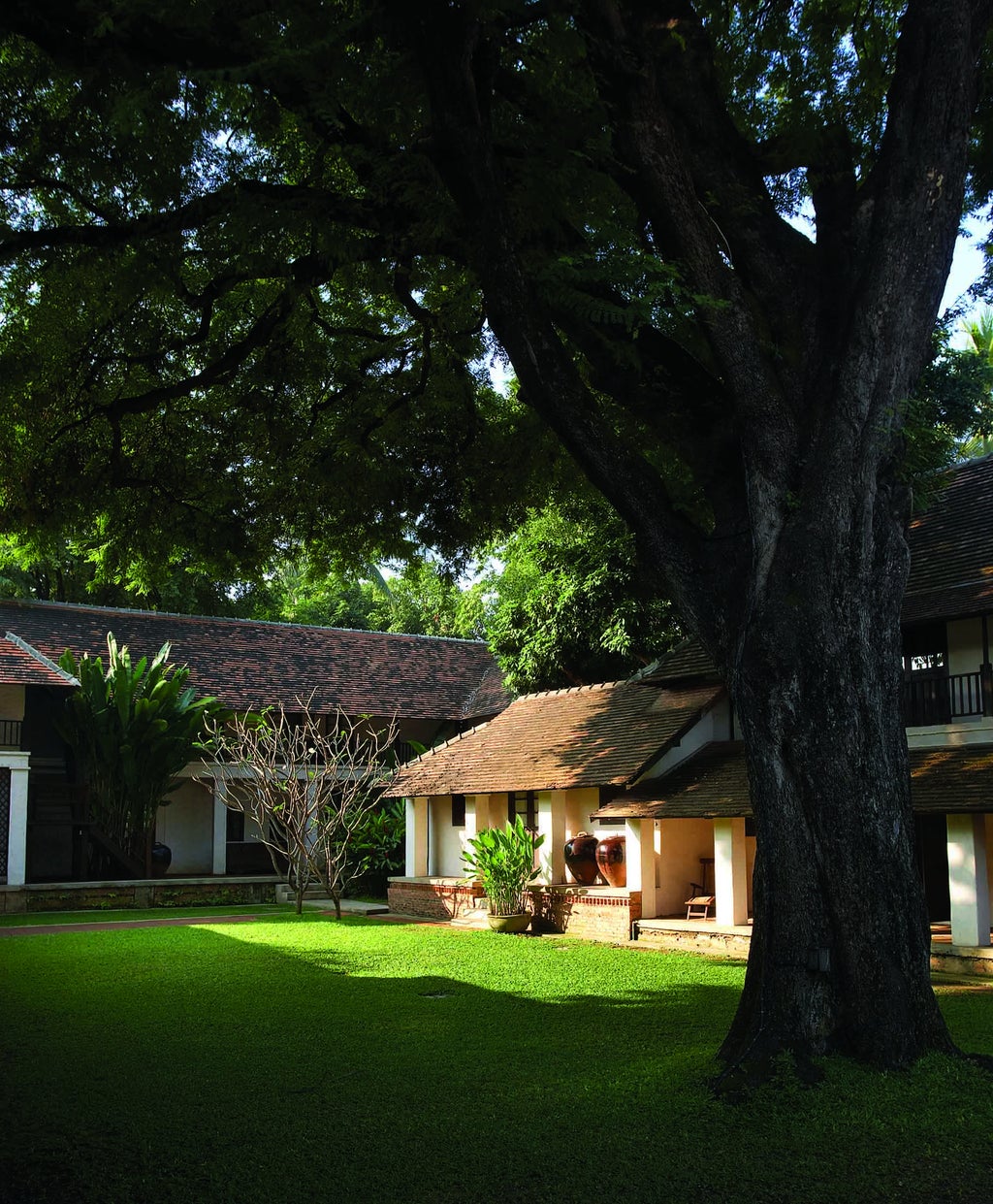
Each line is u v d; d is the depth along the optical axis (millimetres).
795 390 8281
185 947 16531
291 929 19234
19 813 23672
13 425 14172
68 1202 5582
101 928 19656
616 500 8617
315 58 8398
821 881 7438
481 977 13250
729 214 8766
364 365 14961
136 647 30375
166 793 26062
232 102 10625
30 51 9906
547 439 15242
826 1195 5539
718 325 8188
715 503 8664
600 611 26156
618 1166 5988
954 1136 6230
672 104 8781
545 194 8641
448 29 7508
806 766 7457
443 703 33094
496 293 8266
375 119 9406
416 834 23672
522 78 9086
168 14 7996
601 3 8266
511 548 28547
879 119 10828
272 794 24625
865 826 7449
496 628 29156
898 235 7895
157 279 11031
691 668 19406
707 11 10406
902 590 8016
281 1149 6395
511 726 23719
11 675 23938
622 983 12656
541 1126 6727
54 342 13305
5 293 13133
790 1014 7328
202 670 30266
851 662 7598
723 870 16328
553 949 16141
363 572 18547
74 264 11359
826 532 7648
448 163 8055
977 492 17609
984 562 15500
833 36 10516
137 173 10234
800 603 7578
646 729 19312
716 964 14219
